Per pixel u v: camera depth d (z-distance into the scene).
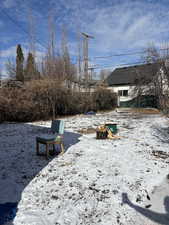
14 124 11.36
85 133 8.53
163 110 8.42
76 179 3.74
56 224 2.44
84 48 21.14
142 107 21.91
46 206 2.83
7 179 3.79
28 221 2.48
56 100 14.84
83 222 2.49
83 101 18.44
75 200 3.00
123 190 3.33
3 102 11.70
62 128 5.55
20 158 5.07
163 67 11.58
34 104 13.06
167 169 4.27
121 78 27.69
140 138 7.36
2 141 7.04
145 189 3.38
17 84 13.83
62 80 16.28
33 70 23.61
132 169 4.24
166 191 3.33
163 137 7.49
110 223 2.47
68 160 4.84
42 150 5.79
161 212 2.73
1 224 2.41
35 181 3.67
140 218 2.59
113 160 4.82
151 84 17.44
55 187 3.42
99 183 3.57
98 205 2.88
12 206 2.82
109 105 23.36
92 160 4.82
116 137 7.45
